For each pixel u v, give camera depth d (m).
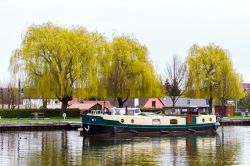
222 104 106.38
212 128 73.44
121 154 45.81
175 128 69.44
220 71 103.88
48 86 80.44
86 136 63.59
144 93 93.44
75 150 48.69
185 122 70.31
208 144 55.81
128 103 131.00
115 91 90.06
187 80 105.38
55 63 81.00
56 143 54.88
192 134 70.00
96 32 88.00
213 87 104.62
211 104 106.62
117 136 64.19
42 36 81.75
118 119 65.00
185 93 106.56
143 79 92.94
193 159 42.72
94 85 82.50
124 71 92.31
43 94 80.69
